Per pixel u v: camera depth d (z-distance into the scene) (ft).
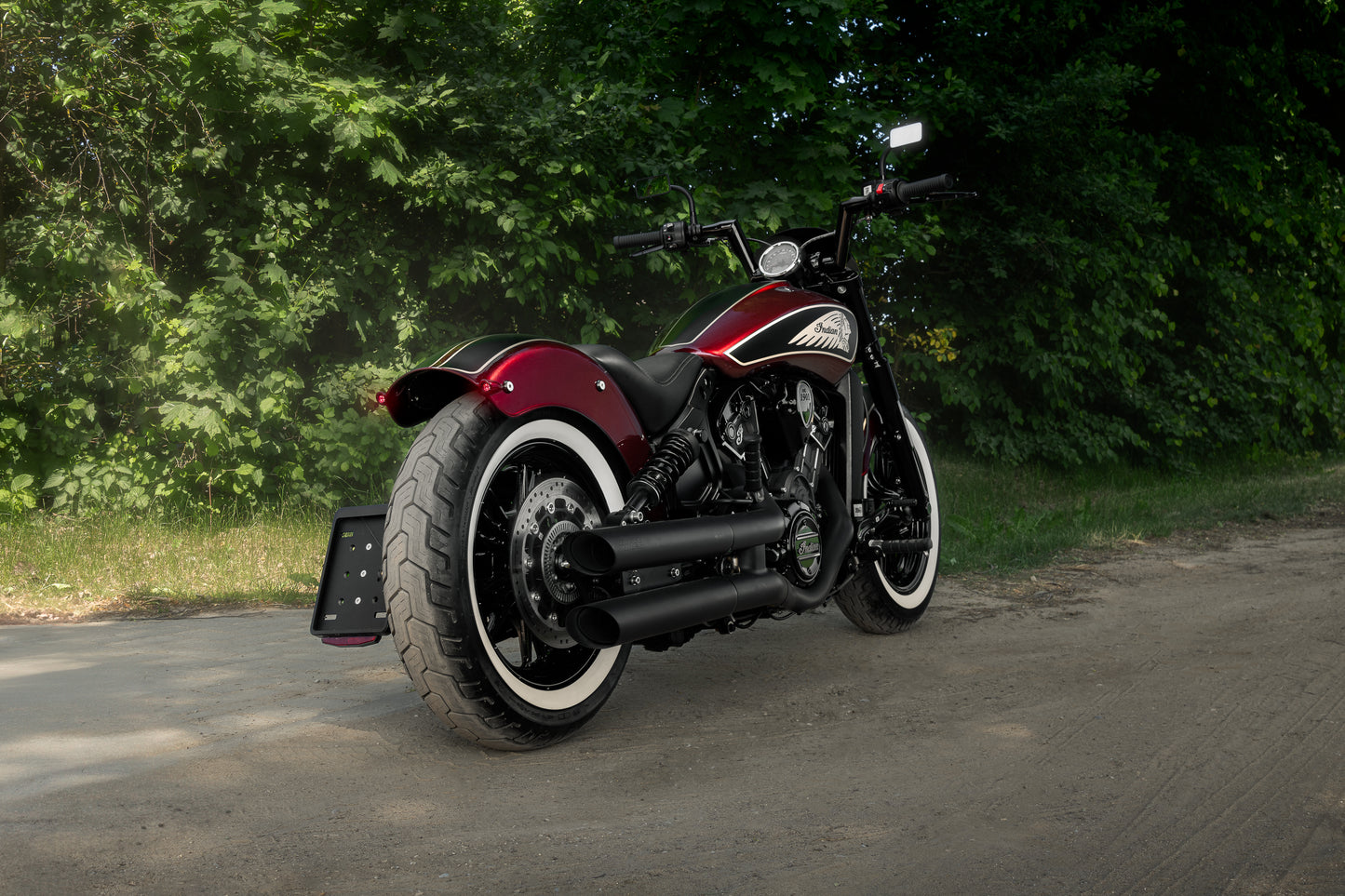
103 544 18.79
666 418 9.82
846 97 26.89
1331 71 42.27
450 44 23.90
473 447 8.32
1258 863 6.39
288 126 20.31
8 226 20.22
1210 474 36.19
